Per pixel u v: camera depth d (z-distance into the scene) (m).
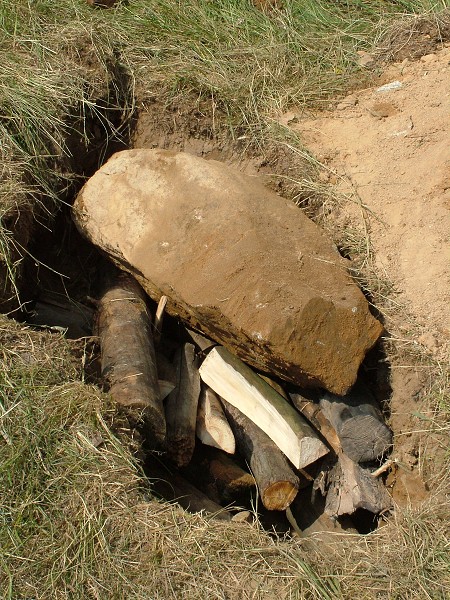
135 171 2.32
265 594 1.71
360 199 2.47
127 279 2.36
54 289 2.46
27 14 2.79
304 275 2.11
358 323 2.07
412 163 2.51
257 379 2.15
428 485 2.04
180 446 2.08
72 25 2.79
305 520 2.11
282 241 2.16
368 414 2.09
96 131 2.68
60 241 2.54
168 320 2.39
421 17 2.94
